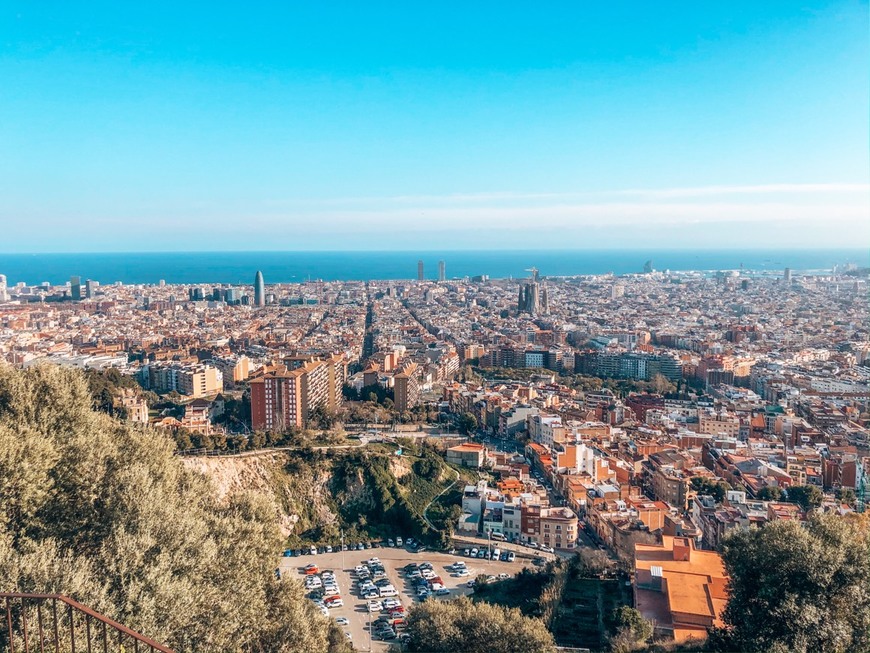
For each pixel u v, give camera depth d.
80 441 65.19
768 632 65.69
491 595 142.12
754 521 156.62
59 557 53.97
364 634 127.81
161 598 50.84
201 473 82.25
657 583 114.62
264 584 68.19
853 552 65.62
